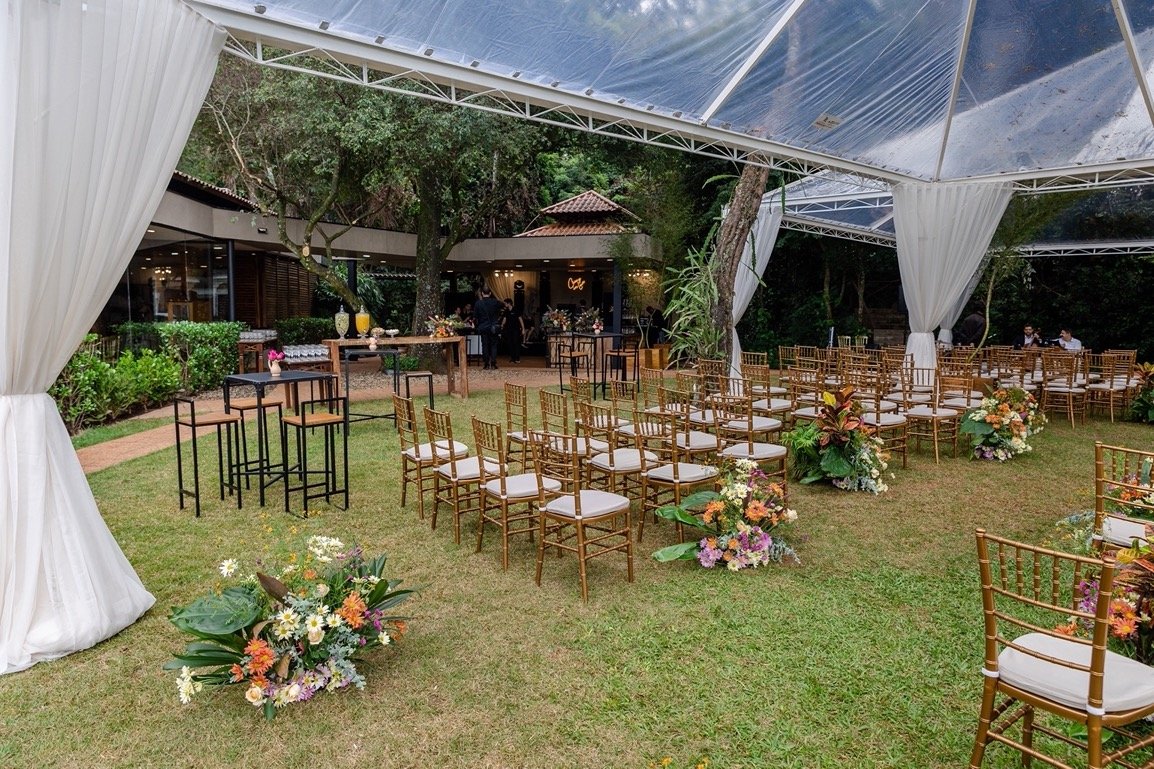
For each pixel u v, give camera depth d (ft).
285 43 13.03
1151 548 8.04
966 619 11.32
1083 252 48.49
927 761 7.85
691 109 20.42
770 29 17.43
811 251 58.08
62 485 10.37
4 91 9.13
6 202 9.29
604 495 13.11
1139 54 20.39
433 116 34.06
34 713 8.75
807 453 19.79
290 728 8.46
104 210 10.27
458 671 9.74
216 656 8.75
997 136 26.21
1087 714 6.20
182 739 8.25
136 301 41.57
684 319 27.86
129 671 9.74
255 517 16.26
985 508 17.46
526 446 17.04
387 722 8.59
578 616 11.43
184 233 40.11
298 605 8.96
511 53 15.52
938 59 21.66
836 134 24.48
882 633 10.84
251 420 28.50
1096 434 27.73
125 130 10.33
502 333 58.54
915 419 23.06
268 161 40.68
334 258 55.42
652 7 15.29
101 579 10.71
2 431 9.85
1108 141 25.17
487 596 12.21
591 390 37.40
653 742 8.20
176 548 14.25
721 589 12.52
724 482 14.78
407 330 68.80
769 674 9.66
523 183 51.16
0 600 9.86
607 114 19.16
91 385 26.71
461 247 54.90
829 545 14.79
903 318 58.29
